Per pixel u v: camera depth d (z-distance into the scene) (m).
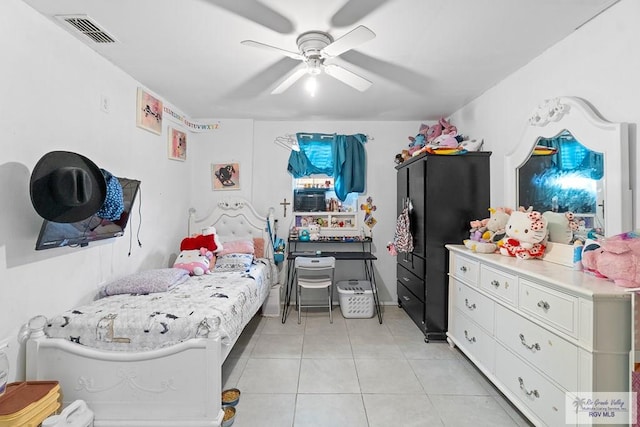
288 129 4.02
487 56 2.30
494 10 1.75
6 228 1.62
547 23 1.89
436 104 3.37
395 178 4.04
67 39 1.97
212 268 3.14
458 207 2.92
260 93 3.04
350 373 2.40
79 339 1.72
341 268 4.07
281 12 1.77
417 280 3.14
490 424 1.84
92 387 1.69
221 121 3.95
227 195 3.95
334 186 4.02
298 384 2.25
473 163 2.92
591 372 1.31
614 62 1.73
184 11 1.76
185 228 3.73
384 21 1.86
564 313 1.47
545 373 1.60
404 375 2.37
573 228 1.95
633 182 1.64
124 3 1.69
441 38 2.05
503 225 2.40
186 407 1.69
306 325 3.37
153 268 3.01
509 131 2.64
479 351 2.27
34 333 1.68
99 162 2.27
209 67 2.48
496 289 2.04
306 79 2.71
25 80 1.71
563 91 2.07
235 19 1.84
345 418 1.89
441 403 2.03
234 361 2.58
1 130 1.59
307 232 3.96
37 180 1.61
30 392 1.51
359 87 2.34
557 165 2.09
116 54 2.26
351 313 3.58
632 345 1.27
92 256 2.21
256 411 1.96
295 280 4.08
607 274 1.41
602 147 1.75
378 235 4.05
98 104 2.26
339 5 1.71
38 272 1.79
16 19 1.65
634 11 1.62
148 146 2.92
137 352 1.69
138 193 2.76
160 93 3.03
